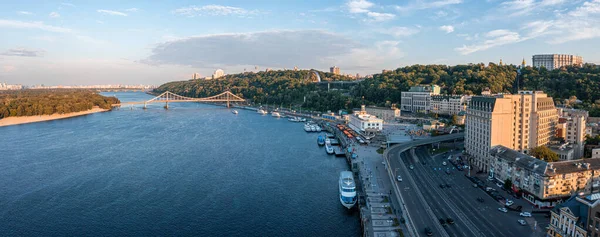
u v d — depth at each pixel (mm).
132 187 186250
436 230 122188
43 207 159750
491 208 143375
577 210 110375
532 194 148500
